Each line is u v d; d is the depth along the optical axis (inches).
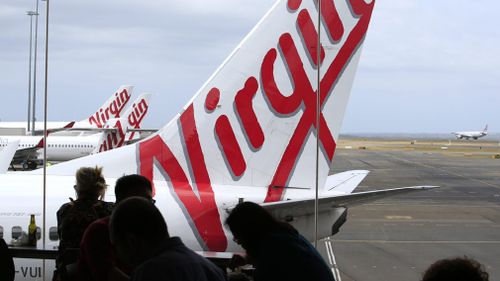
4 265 218.7
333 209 396.5
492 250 834.2
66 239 242.8
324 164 417.1
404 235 982.4
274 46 415.8
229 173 415.8
